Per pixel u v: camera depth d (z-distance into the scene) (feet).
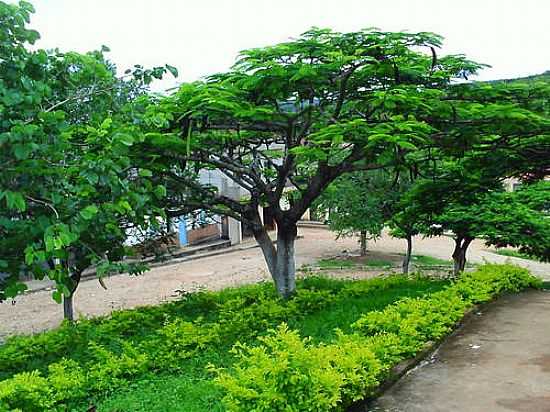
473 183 36.55
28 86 16.03
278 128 29.89
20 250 17.40
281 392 14.35
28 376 18.08
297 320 28.55
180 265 64.90
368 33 25.00
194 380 20.39
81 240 20.21
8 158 15.15
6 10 16.14
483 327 26.05
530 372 20.06
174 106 25.53
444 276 45.39
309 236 92.79
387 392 18.44
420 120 27.48
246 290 35.86
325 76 25.75
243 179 34.55
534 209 40.63
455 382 19.25
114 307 44.24
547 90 28.96
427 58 28.81
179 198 32.48
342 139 23.80
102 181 17.01
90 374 20.10
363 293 34.30
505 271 35.96
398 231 44.16
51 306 45.73
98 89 20.42
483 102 29.07
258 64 25.23
